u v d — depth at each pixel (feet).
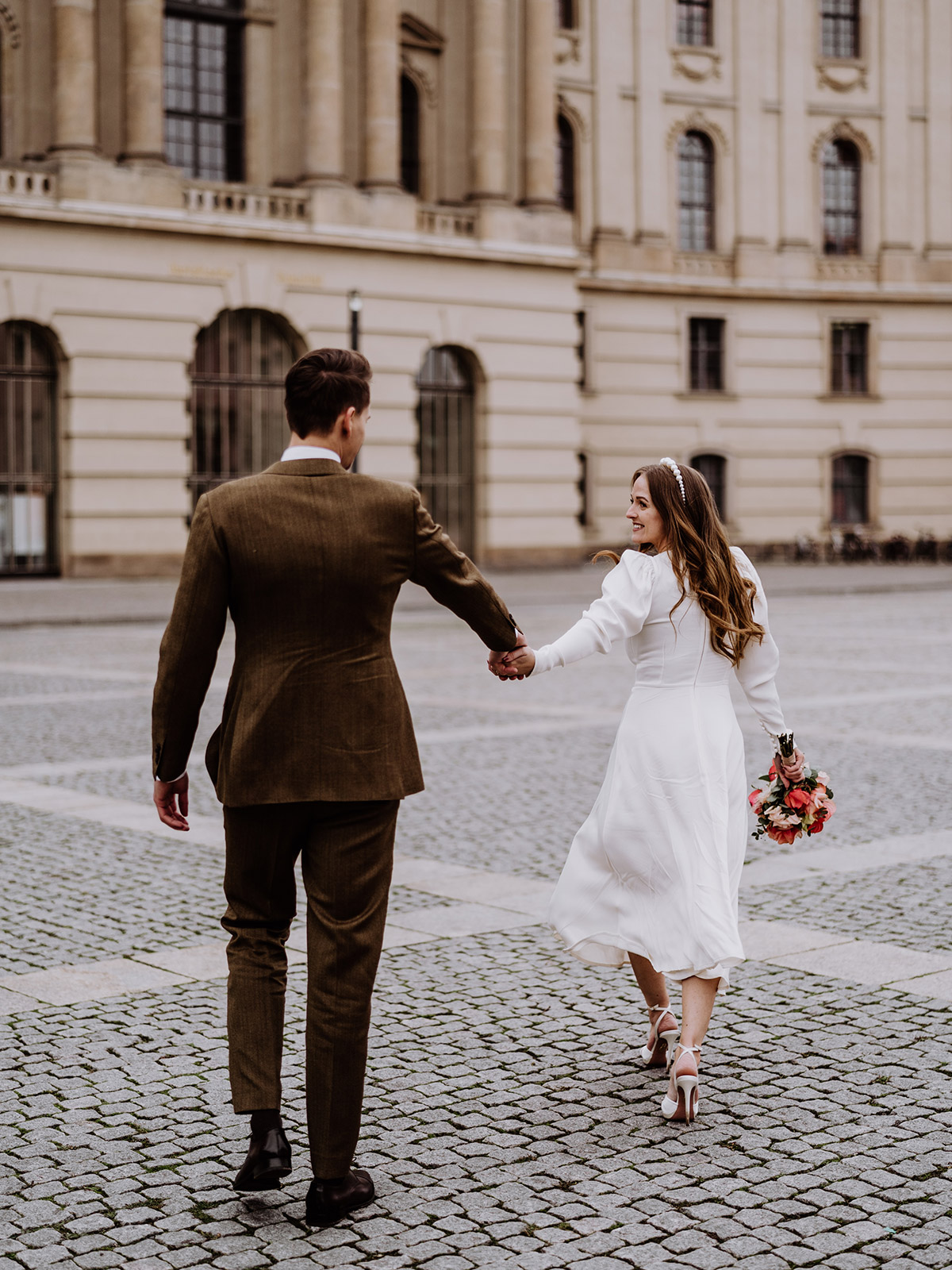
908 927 23.38
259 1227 13.35
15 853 28.86
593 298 142.00
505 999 19.97
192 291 109.19
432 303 120.88
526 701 50.96
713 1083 16.84
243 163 118.93
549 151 128.26
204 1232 13.26
